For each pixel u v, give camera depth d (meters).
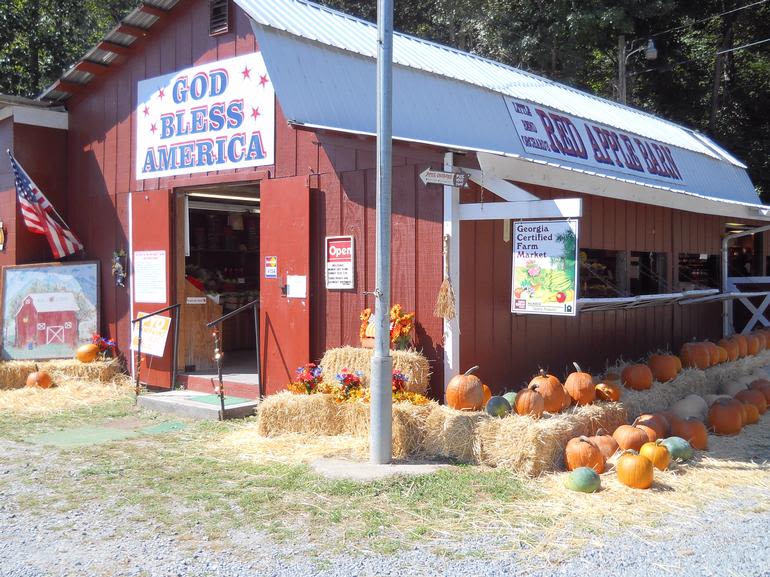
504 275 8.50
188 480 6.25
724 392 9.89
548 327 9.20
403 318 7.79
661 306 12.18
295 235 8.95
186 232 10.60
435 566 4.46
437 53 11.73
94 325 11.38
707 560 4.57
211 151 9.91
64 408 9.46
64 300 11.51
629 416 7.98
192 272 12.27
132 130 10.97
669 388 8.86
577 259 6.93
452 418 6.77
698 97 26.05
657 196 10.42
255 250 14.23
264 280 9.27
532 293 7.20
